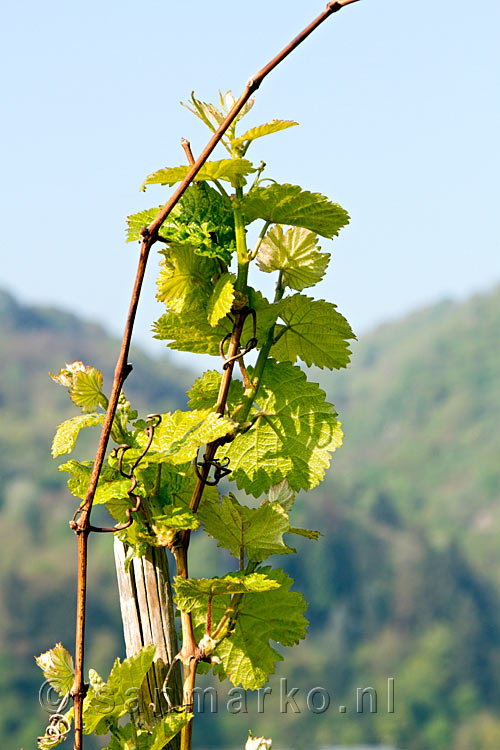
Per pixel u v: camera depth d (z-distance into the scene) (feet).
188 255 3.51
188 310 3.60
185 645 3.47
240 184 3.42
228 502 3.45
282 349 3.97
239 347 3.57
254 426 3.87
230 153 3.46
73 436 3.42
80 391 3.48
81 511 3.09
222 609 3.71
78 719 3.14
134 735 3.53
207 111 3.46
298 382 3.87
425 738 86.74
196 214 3.46
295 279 3.85
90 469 3.44
